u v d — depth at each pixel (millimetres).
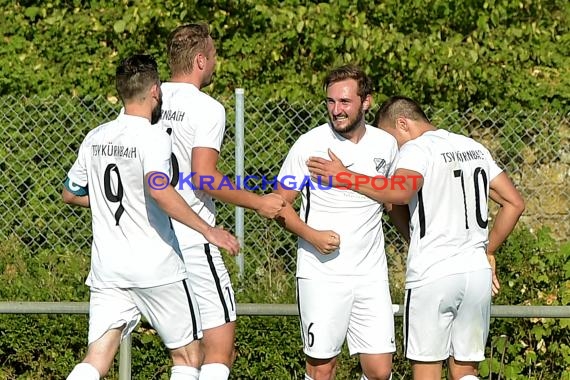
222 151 30781
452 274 20000
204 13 35344
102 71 35375
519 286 27172
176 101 20266
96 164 19234
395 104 21578
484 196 20578
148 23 35438
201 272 20594
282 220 20562
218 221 29844
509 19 36656
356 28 34594
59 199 31406
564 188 32594
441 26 35969
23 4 36500
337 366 25562
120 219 19047
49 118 31547
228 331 20953
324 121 31469
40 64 35406
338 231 20938
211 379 20516
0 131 31547
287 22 34812
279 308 21703
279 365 25969
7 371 26031
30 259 28891
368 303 21156
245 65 35281
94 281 19453
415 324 20391
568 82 35938
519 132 32500
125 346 21000
